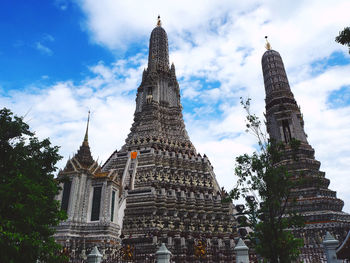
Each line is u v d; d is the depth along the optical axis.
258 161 20.92
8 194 16.25
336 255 22.86
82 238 45.91
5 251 15.42
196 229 59.19
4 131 21.00
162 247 24.42
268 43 81.81
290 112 66.25
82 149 55.47
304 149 61.44
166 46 114.44
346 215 50.81
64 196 48.81
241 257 23.23
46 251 18.70
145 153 73.50
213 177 80.31
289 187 21.06
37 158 22.67
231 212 66.00
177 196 62.75
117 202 52.94
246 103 23.16
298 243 19.27
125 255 34.22
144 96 95.25
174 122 92.06
